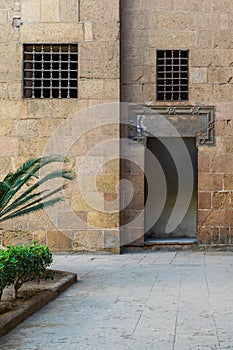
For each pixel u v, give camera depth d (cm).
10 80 1511
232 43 1548
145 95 1550
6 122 1505
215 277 1066
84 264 1286
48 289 880
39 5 1513
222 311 754
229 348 576
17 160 1499
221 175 1538
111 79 1505
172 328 662
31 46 1526
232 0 1552
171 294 885
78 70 1509
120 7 1538
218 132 1539
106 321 704
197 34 1551
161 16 1555
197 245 1542
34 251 882
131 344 596
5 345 599
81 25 1513
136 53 1555
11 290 904
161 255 1460
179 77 1552
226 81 1544
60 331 657
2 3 1519
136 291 917
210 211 1535
